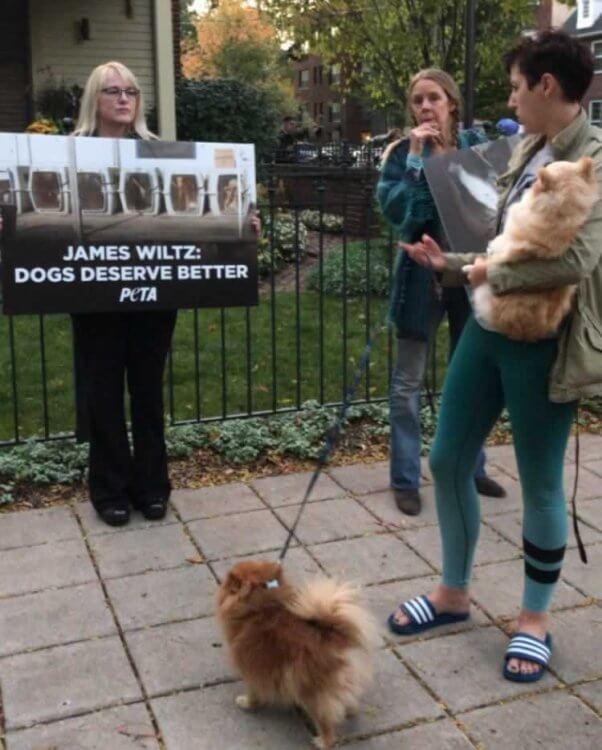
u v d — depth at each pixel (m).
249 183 3.59
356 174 5.09
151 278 3.53
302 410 5.05
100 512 3.77
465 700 2.58
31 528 3.72
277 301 8.23
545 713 2.53
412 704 2.56
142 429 3.80
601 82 28.09
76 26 11.79
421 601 2.96
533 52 2.39
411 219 3.62
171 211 3.51
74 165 3.37
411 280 3.77
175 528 3.72
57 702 2.58
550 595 2.75
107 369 3.63
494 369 2.60
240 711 2.54
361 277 8.29
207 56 41.97
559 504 2.66
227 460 4.44
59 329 7.16
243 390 5.80
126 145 3.41
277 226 9.38
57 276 3.42
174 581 3.28
